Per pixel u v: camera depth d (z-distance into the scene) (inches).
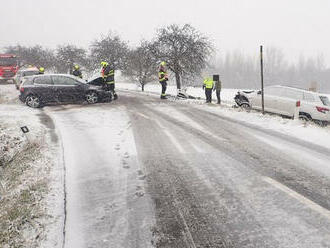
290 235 183.6
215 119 511.5
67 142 370.0
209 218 203.6
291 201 223.6
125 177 269.7
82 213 212.8
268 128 452.8
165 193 239.6
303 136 409.1
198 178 266.1
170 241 181.2
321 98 543.5
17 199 236.8
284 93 579.5
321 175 271.4
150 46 1007.6
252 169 285.6
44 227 197.2
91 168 290.4
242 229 190.9
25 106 648.4
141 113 554.3
